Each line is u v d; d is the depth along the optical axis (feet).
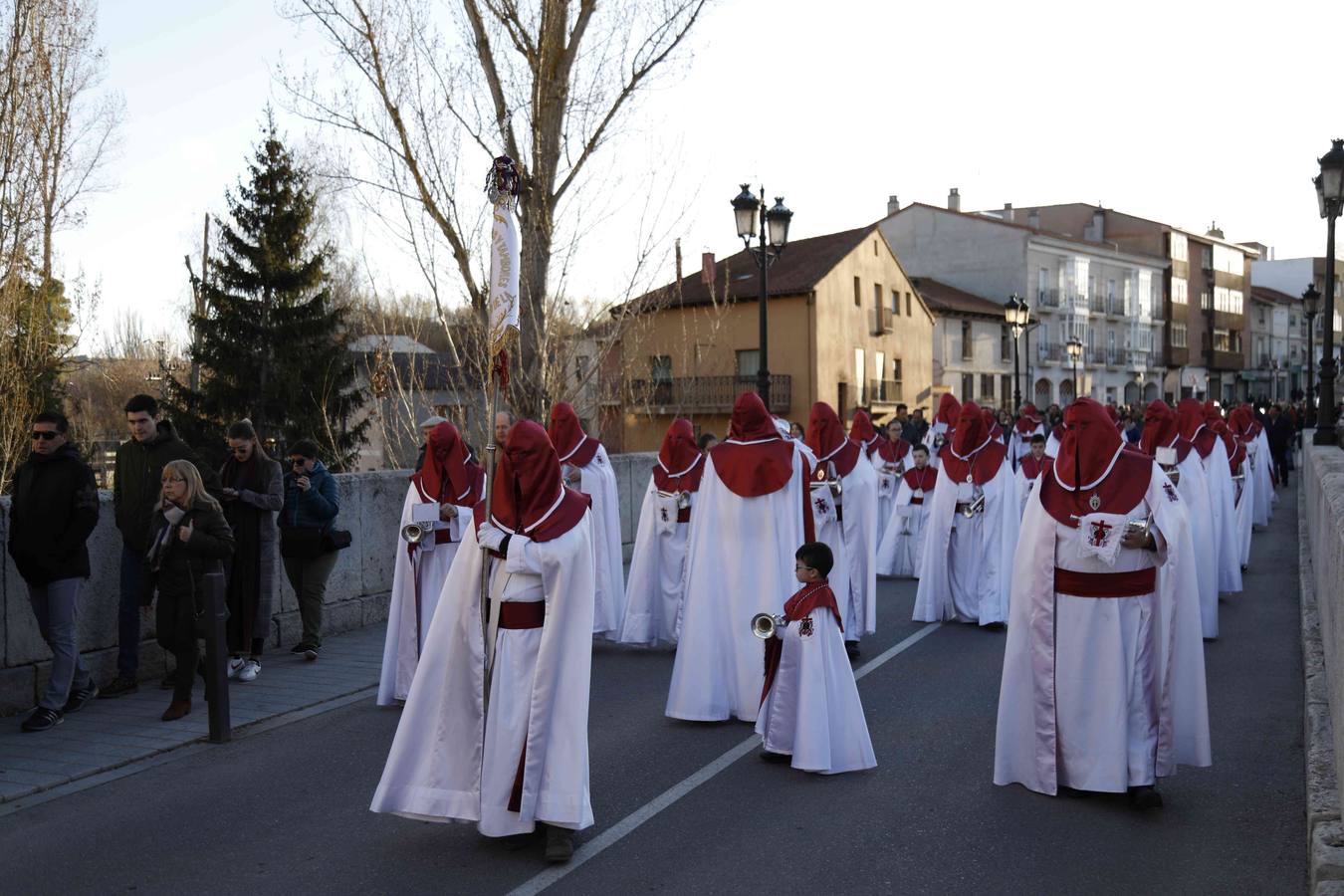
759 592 27.25
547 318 58.90
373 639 37.40
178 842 19.74
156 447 29.27
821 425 35.63
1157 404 37.22
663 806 21.21
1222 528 44.01
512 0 57.11
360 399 119.85
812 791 21.99
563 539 18.13
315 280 119.96
